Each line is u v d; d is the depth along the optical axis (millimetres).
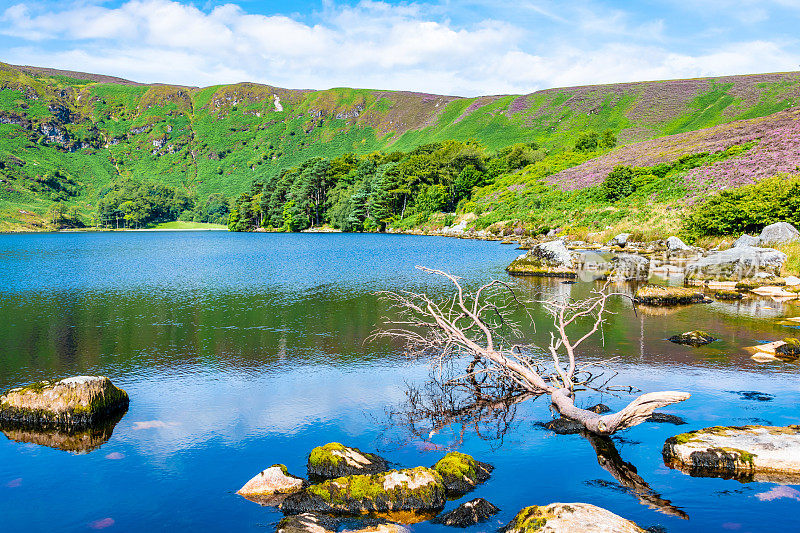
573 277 29125
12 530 6316
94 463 7980
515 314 19250
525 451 8359
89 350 14414
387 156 130625
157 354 14055
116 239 90250
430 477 7035
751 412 9625
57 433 9031
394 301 21953
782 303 20859
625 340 15156
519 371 11109
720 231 36562
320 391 11180
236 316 18969
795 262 26672
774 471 7512
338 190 119312
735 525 6277
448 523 6328
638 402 8492
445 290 24719
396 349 14578
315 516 6398
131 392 11070
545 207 67812
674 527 6230
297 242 70125
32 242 79312
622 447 8453
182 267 36250
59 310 20156
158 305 21219
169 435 8938
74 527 6395
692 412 9680
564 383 10805
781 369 12258
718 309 19672
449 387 11477
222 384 11594
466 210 87562
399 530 6020
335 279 29047
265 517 6582
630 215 51312
